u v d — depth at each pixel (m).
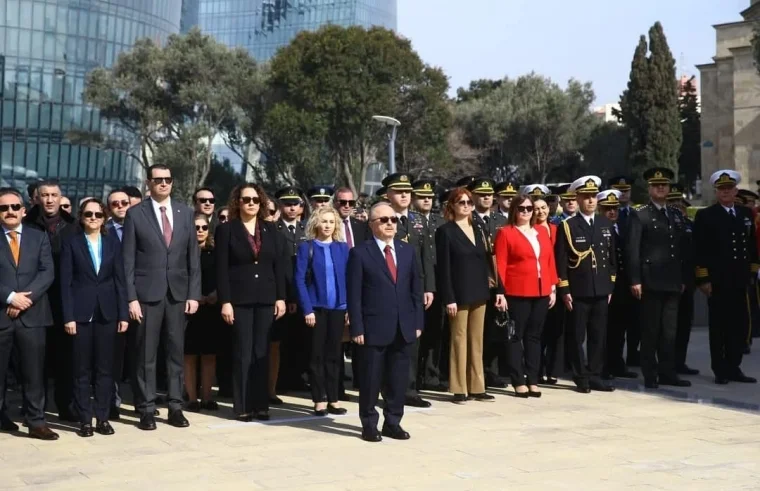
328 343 9.70
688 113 68.12
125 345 9.98
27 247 8.63
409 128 49.16
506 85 65.88
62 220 10.16
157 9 77.19
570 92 63.06
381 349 8.37
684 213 13.07
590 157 62.47
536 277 10.29
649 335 11.02
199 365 10.43
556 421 9.01
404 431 8.37
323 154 49.41
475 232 10.22
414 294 8.55
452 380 10.10
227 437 8.52
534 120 60.22
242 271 9.24
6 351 8.59
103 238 8.94
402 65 46.31
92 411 9.50
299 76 46.44
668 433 8.41
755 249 12.23
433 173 52.59
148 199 9.17
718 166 49.59
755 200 14.76
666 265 10.94
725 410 9.55
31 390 8.59
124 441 8.38
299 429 8.87
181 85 49.97
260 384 9.35
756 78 46.00
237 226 9.26
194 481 6.89
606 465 7.21
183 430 8.87
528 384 10.42
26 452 7.99
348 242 11.21
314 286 9.68
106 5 70.38
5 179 65.44
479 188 10.62
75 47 68.38
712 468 7.09
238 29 106.62
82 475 7.15
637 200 54.09
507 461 7.39
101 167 69.25
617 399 10.24
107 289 8.84
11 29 65.69
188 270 9.23
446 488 6.59
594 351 10.77
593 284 10.59
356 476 6.97
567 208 11.55
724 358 11.45
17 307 8.44
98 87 51.50
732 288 11.27
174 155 49.56
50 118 67.06
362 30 46.97
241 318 9.27
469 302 9.98
